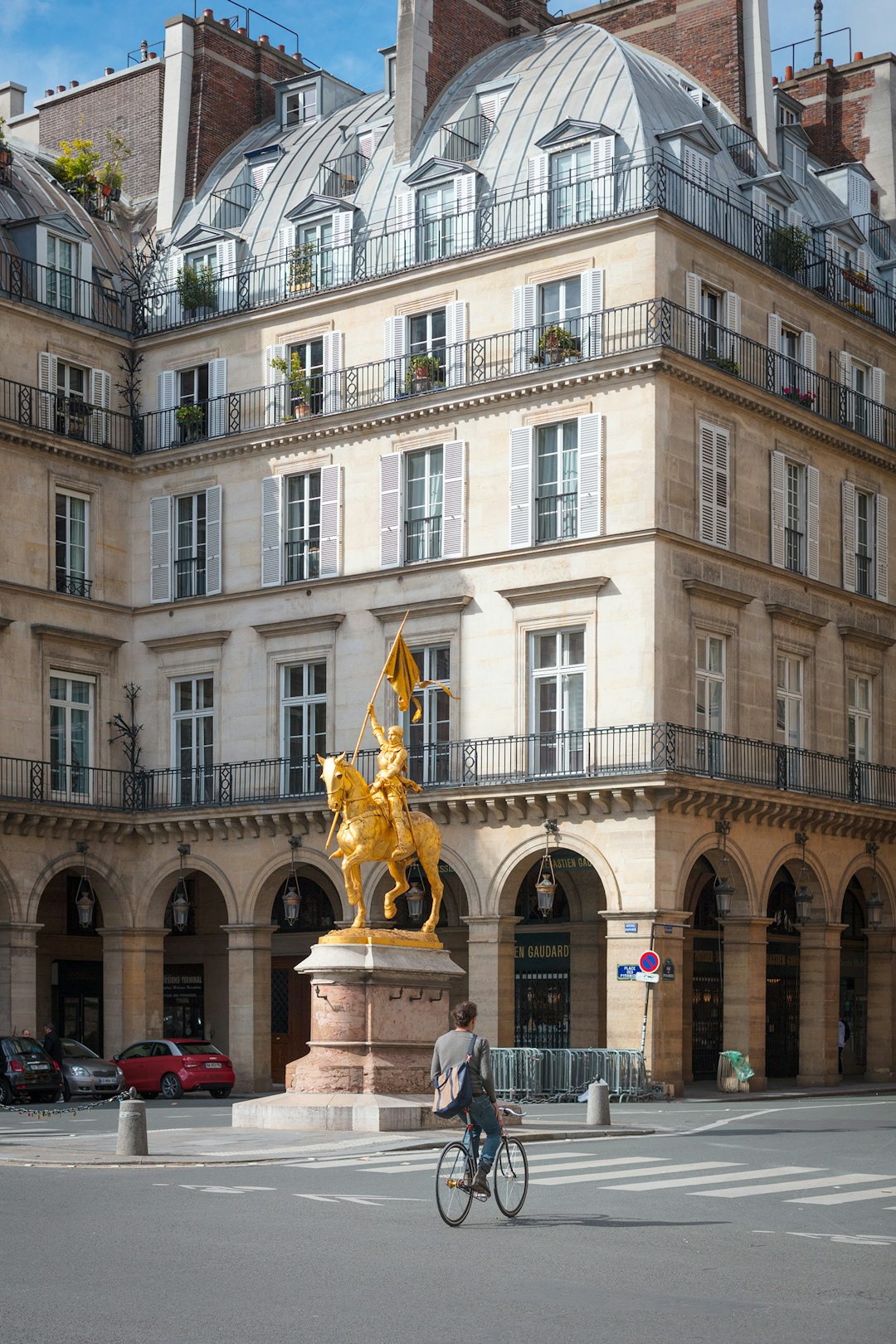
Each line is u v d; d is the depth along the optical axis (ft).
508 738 137.28
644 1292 43.83
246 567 155.02
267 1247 49.93
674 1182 68.74
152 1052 143.43
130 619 160.35
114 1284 43.73
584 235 138.41
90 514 157.99
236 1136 87.81
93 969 169.37
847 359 159.22
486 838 137.18
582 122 141.90
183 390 161.99
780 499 146.72
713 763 135.64
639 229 136.26
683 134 142.31
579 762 133.69
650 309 134.51
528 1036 152.87
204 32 175.32
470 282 145.38
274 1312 40.27
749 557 141.59
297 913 148.15
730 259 143.33
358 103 172.76
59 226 157.69
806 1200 63.41
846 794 150.30
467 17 164.76
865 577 159.12
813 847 144.77
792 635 146.72
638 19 170.30
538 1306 41.60
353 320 152.05
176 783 155.84
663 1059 127.13
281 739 151.53
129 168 180.14
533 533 138.92
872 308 165.17
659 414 133.80
